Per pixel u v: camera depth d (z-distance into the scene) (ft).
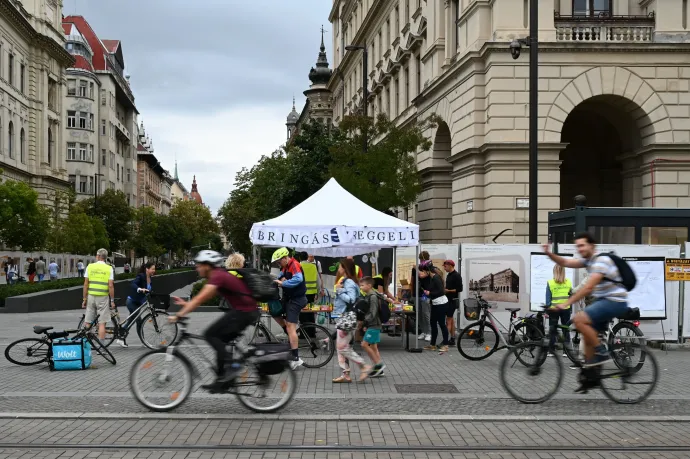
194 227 377.91
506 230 75.00
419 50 112.57
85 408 28.50
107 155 273.75
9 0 164.96
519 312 53.16
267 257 163.53
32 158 189.88
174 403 27.86
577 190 98.99
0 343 51.98
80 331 41.01
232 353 27.58
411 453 22.44
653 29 78.69
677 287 50.16
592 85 77.87
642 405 29.94
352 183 87.66
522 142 77.30
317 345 41.04
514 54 57.57
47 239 155.12
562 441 23.98
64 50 206.39
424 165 104.68
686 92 78.54
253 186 194.59
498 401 30.73
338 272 40.63
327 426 25.89
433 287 48.52
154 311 49.39
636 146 82.58
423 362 43.50
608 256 29.48
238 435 24.32
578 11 81.46
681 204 78.18
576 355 31.91
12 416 26.78
